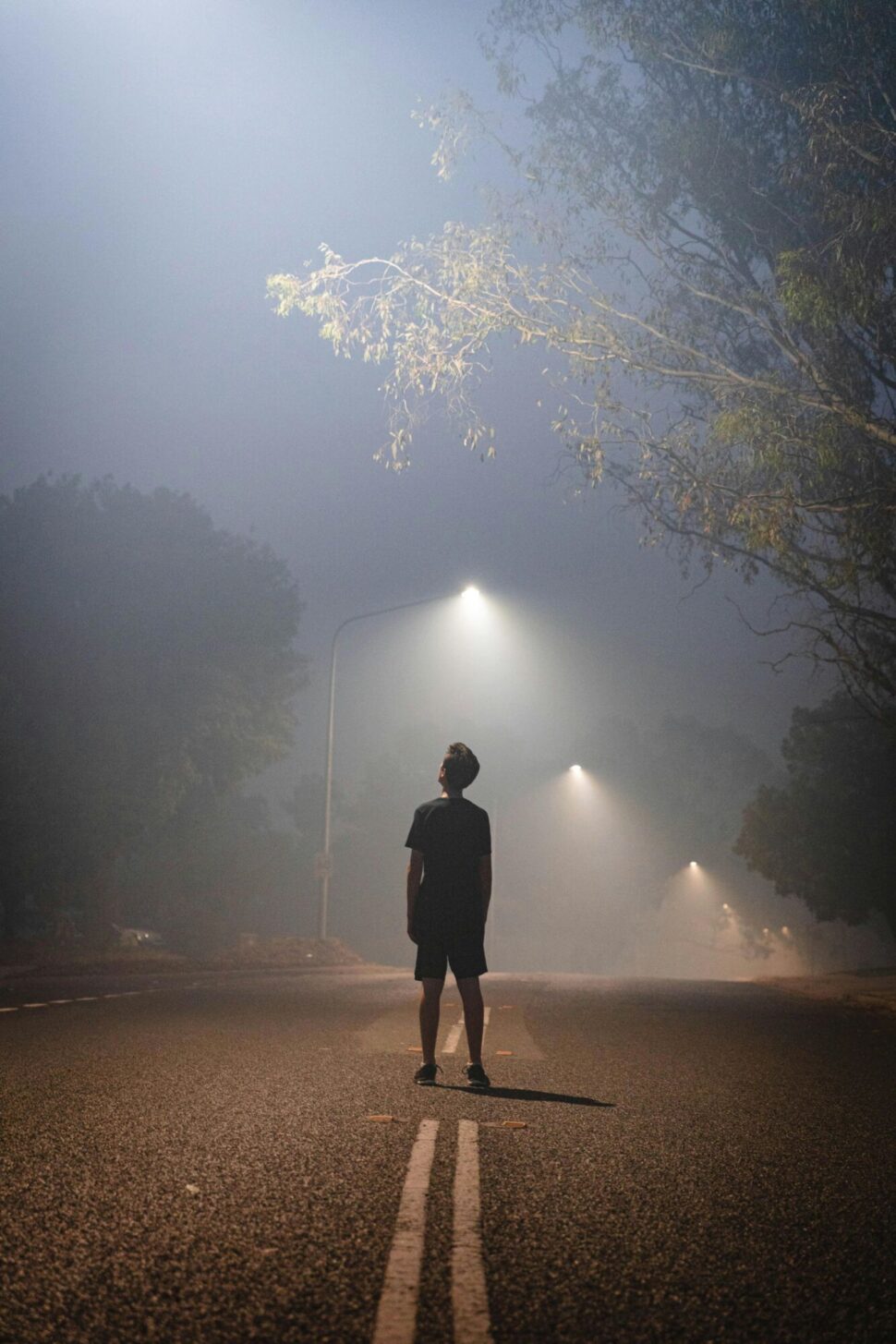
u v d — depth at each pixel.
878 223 14.14
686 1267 4.18
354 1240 4.32
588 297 17.52
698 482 17.31
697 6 15.77
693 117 16.84
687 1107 7.79
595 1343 3.42
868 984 27.50
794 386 17.17
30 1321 3.43
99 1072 8.45
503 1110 7.25
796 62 15.59
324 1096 7.58
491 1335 3.43
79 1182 5.05
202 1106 7.05
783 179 15.84
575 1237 4.48
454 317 17.22
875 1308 3.83
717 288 17.42
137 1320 3.48
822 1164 6.09
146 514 36.22
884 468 16.44
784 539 16.83
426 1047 8.43
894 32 14.46
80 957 31.44
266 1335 3.38
